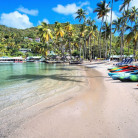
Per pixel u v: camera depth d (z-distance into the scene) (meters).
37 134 3.41
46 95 7.20
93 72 17.80
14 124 4.01
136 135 3.18
